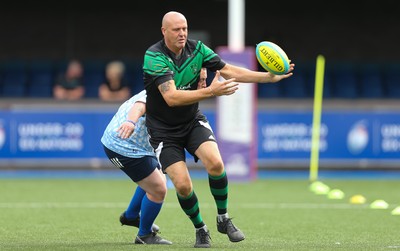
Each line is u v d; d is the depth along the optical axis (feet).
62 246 92.32
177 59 87.81
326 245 94.32
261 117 205.67
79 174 203.72
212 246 92.27
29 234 104.94
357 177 201.05
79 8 284.41
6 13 282.56
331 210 135.85
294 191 168.66
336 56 286.05
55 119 204.54
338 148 206.59
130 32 285.02
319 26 285.23
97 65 281.54
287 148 206.08
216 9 284.41
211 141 88.48
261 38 285.23
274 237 103.14
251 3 284.41
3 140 203.51
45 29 283.79
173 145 88.74
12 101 203.51
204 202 145.79
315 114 196.13
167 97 85.35
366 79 278.05
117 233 106.11
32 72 276.82
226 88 83.82
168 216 125.08
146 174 91.81
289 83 274.16
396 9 285.64
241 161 187.32
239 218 124.67
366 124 206.80
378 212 132.77
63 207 137.90
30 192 163.53
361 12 285.84
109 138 92.32
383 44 285.84
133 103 92.53
